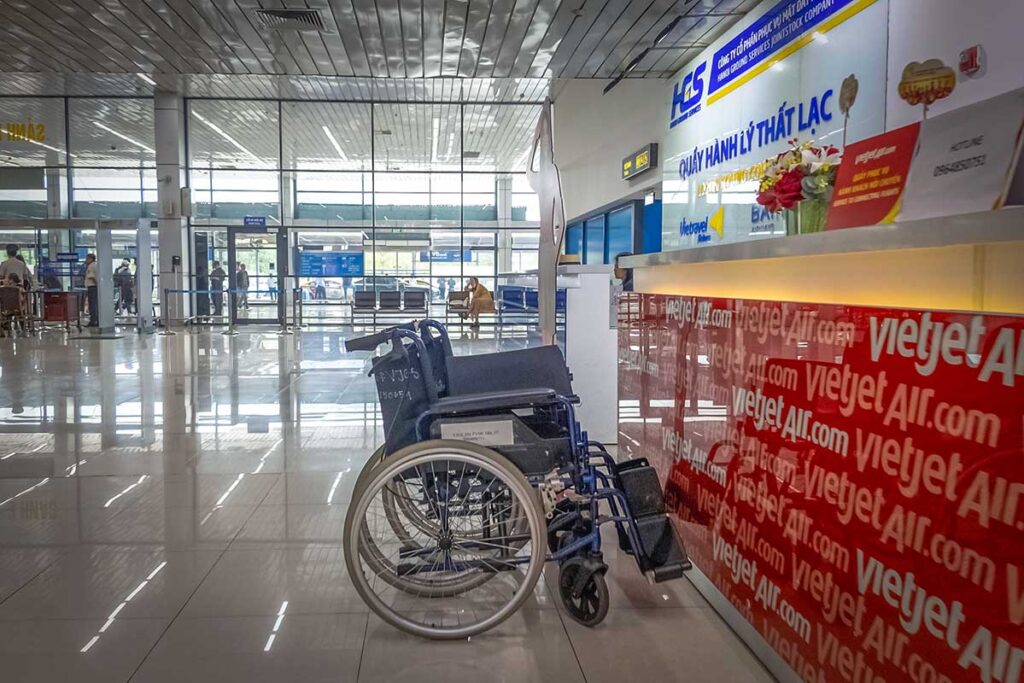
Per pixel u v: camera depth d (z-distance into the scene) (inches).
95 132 673.6
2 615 92.0
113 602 95.9
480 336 545.6
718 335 89.7
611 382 184.1
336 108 650.2
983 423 46.6
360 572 87.0
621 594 99.2
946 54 199.3
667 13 259.4
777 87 280.8
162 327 616.7
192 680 77.4
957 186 87.8
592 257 545.0
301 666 80.4
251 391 272.5
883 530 57.4
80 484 149.6
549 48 295.9
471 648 84.7
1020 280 47.3
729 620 89.0
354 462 167.8
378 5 242.2
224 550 114.0
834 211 109.7
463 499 91.8
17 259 535.2
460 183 677.9
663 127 388.8
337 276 668.7
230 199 655.1
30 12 244.5
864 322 60.1
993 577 45.6
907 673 54.6
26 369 336.5
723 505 89.3
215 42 275.6
